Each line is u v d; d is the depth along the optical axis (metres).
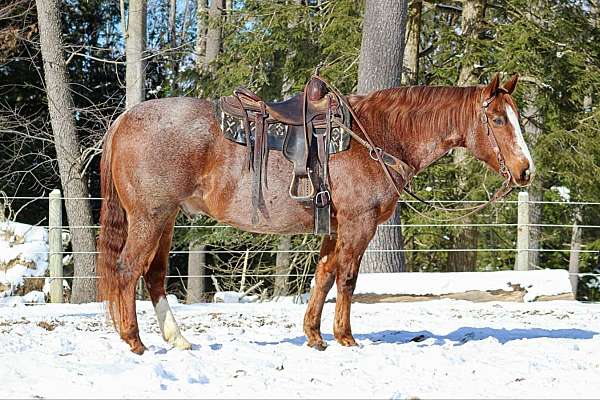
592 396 5.30
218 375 5.78
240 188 6.52
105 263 6.52
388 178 6.66
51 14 15.26
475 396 5.25
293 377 5.71
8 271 12.62
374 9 11.84
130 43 15.70
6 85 19.31
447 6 18.70
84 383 5.41
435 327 8.77
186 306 11.23
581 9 17.94
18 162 19.66
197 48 21.84
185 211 6.81
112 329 8.42
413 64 17.47
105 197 6.62
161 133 6.44
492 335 8.05
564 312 10.32
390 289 11.28
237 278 19.25
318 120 6.62
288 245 17.14
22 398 5.04
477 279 11.46
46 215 20.62
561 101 17.05
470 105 6.97
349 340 6.93
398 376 5.80
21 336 7.64
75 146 15.49
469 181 17.12
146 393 5.19
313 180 6.53
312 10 18.36
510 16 17.73
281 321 9.52
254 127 6.54
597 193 18.53
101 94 21.98
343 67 16.86
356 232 6.62
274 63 18.66
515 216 19.08
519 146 6.77
